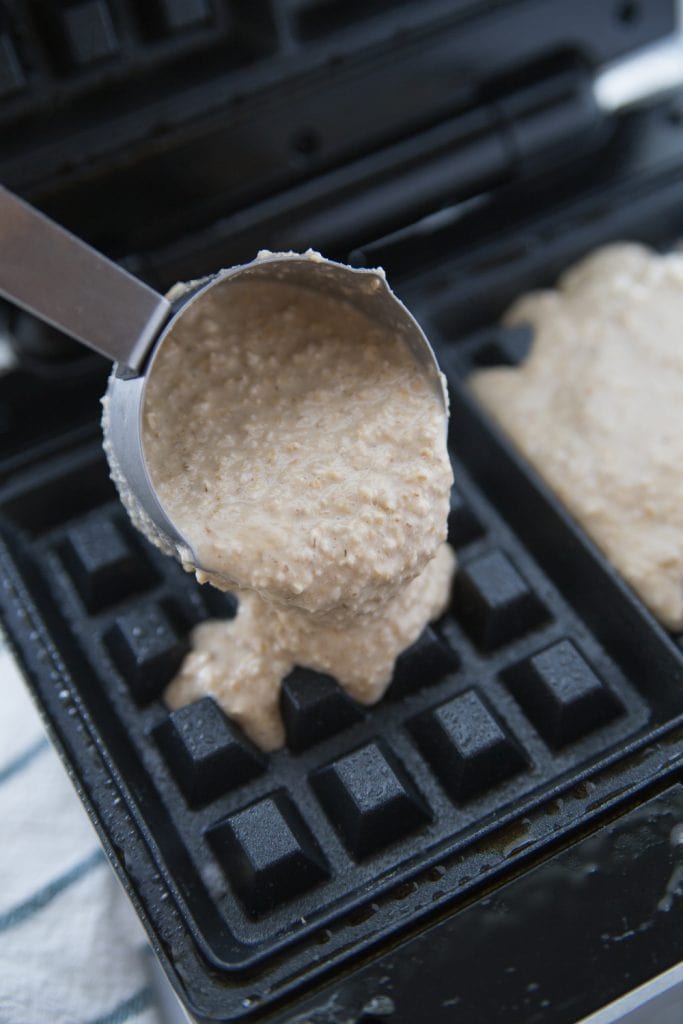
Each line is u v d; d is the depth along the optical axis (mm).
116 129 457
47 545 479
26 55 444
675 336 485
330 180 487
